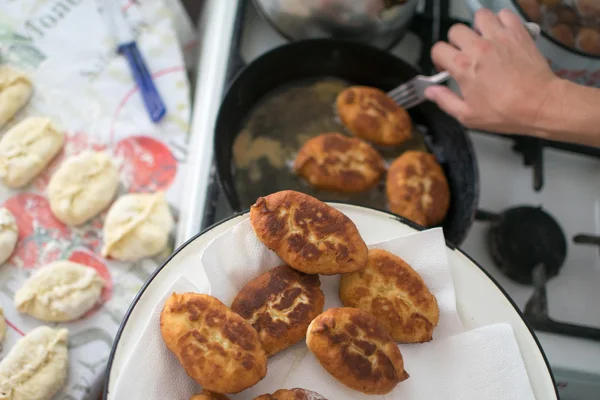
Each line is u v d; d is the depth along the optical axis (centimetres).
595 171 87
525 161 85
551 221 81
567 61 78
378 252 56
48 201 84
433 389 53
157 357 52
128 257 81
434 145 81
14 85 86
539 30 75
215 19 87
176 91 90
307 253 54
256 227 55
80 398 76
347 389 53
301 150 77
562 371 76
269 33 87
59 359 76
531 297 77
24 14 90
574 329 76
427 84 76
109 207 85
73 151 87
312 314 54
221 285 54
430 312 55
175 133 89
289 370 53
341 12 77
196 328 51
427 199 75
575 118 68
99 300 80
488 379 54
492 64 71
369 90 80
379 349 52
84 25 91
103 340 79
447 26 87
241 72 76
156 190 86
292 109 81
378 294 55
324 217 55
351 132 80
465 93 73
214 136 73
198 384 53
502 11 75
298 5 77
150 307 53
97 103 89
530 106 69
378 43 83
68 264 80
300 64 80
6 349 77
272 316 53
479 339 55
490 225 82
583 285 81
